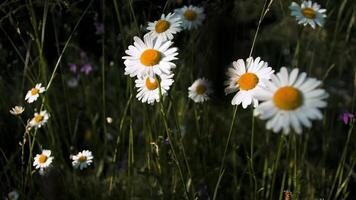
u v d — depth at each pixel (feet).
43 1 2.15
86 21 2.65
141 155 2.50
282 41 2.76
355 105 2.70
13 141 2.53
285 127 1.27
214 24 2.40
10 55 2.70
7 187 2.25
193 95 2.01
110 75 2.85
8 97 2.72
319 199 2.10
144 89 1.73
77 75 2.88
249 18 2.47
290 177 1.95
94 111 2.85
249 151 2.51
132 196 2.22
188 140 2.41
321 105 1.28
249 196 2.27
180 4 2.42
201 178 2.26
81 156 2.08
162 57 1.58
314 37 2.41
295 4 1.86
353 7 2.62
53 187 1.94
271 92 1.31
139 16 2.41
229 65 2.47
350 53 2.71
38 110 2.41
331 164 2.49
